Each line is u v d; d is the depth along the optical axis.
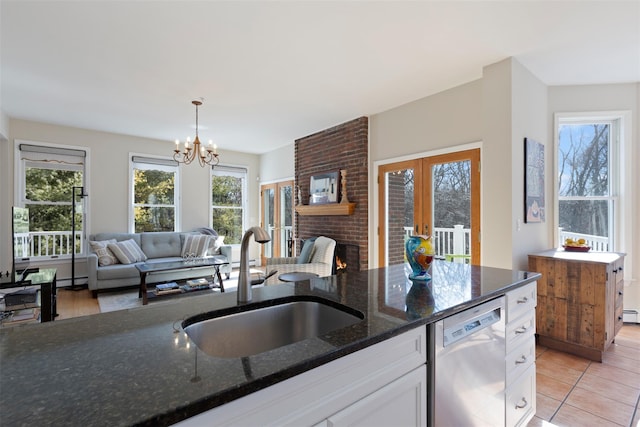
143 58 2.77
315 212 5.02
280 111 4.18
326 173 4.93
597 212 3.56
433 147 3.58
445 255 3.46
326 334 0.93
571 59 2.85
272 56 2.73
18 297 2.90
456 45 2.58
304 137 5.53
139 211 5.63
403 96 3.66
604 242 3.54
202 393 0.63
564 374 2.38
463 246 3.29
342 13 2.15
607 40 2.53
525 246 2.96
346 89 3.46
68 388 0.65
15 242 3.17
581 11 2.15
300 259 4.33
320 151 5.14
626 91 3.40
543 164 3.26
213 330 1.19
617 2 2.05
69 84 3.31
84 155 5.04
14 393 0.63
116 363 0.76
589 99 3.46
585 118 3.49
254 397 0.69
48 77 3.14
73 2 2.03
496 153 2.88
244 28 2.32
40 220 4.75
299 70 3.00
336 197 4.70
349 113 4.28
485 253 2.96
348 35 2.42
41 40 2.48
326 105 3.96
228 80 3.21
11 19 2.20
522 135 2.93
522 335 1.69
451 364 1.21
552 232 3.49
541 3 2.06
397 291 1.48
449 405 1.19
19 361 0.77
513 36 2.46
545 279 2.83
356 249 4.46
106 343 0.88
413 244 1.73
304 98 3.71
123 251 4.74
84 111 4.18
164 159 5.79
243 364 0.75
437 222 3.56
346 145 4.63
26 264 3.62
